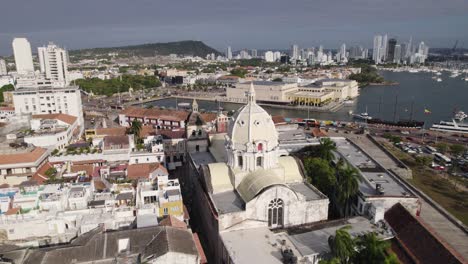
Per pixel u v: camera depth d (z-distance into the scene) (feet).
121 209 303.07
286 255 260.42
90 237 255.70
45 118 644.27
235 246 276.62
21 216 284.00
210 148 486.79
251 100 345.51
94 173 425.69
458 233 299.79
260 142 334.03
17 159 448.65
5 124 646.33
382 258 232.32
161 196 326.24
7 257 232.12
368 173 399.65
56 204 299.99
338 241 243.81
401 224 294.46
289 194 306.35
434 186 474.90
